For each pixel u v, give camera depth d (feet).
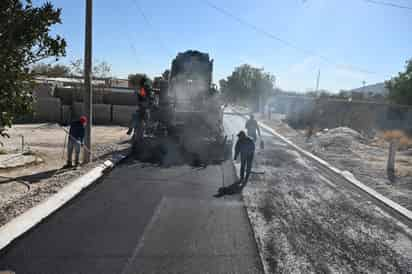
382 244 17.25
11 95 16.21
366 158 42.88
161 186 25.76
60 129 56.49
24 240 15.57
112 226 17.67
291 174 32.42
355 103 91.97
